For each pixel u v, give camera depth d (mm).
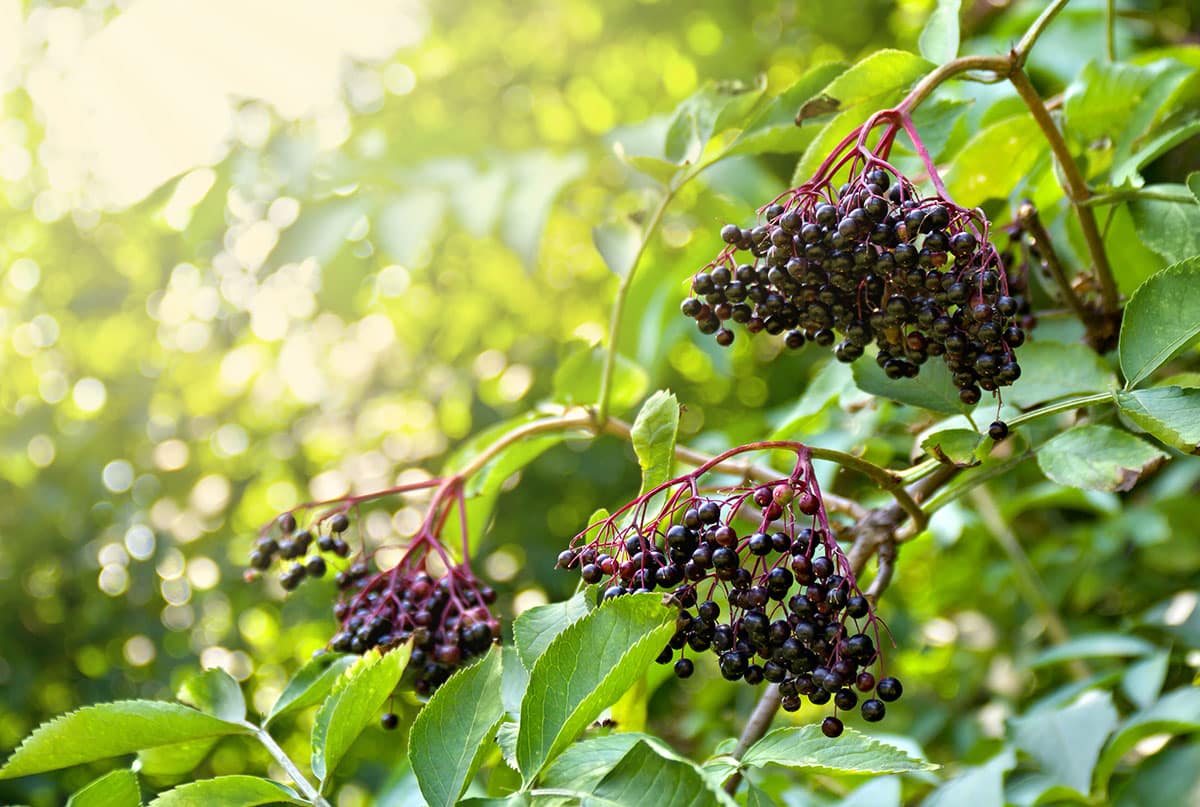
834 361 2416
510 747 1422
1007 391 1861
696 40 5402
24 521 5121
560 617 1530
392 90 5113
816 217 1489
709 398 5020
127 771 1533
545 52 5680
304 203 3270
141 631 5188
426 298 5352
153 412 5543
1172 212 1884
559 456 4926
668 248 3947
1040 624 3645
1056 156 1883
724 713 3906
